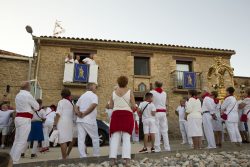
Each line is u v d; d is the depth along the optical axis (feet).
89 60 52.19
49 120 28.91
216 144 26.37
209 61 59.62
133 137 38.45
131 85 53.98
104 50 54.85
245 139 29.48
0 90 47.73
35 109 19.25
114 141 15.98
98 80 52.70
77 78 50.62
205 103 24.57
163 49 57.41
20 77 49.29
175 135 52.60
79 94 51.03
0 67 48.78
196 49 58.23
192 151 20.97
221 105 24.98
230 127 23.88
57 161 17.43
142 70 56.95
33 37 50.88
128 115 16.02
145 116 22.63
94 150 19.36
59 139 18.89
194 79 56.59
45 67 51.26
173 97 55.06
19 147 18.01
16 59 49.80
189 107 23.16
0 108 35.27
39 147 29.60
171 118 53.52
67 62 50.90
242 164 17.28
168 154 19.98
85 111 19.07
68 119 19.39
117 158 18.22
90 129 19.34
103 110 51.21
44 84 50.29
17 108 18.71
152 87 51.78
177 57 58.03
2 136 33.06
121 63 54.85
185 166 16.79
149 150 24.22
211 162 17.56
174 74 55.93
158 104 23.81
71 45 53.62
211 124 24.16
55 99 50.08
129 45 55.36
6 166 6.68
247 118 25.59
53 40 52.34
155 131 22.48
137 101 53.98
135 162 17.58
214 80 57.41
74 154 24.82
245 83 60.59
